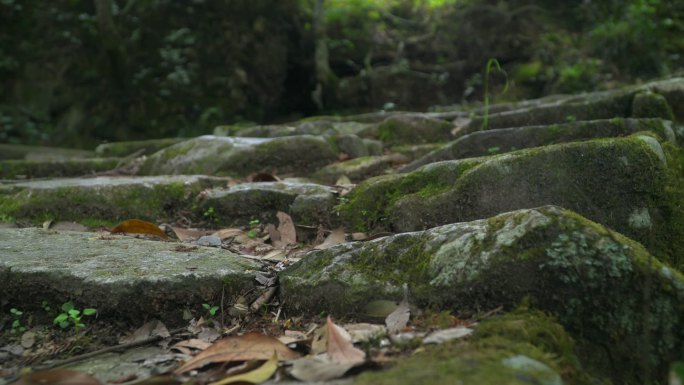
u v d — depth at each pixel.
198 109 8.38
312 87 9.55
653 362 1.51
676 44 8.17
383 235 2.56
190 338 1.85
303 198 2.95
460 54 9.74
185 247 2.37
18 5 8.02
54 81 8.06
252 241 2.76
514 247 1.67
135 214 3.09
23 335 1.91
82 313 1.95
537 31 9.31
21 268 2.04
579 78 8.16
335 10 9.87
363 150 4.07
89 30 8.23
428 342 1.48
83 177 4.08
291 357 1.55
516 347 1.38
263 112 9.08
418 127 4.46
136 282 1.94
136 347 1.82
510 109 4.93
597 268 1.59
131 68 8.29
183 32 8.47
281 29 9.23
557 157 2.33
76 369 1.66
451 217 2.47
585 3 9.34
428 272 1.76
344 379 1.36
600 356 1.53
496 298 1.65
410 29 10.32
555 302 1.59
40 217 3.06
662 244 2.21
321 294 1.87
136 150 5.05
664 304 1.54
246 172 3.78
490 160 2.45
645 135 2.48
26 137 7.73
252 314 1.94
